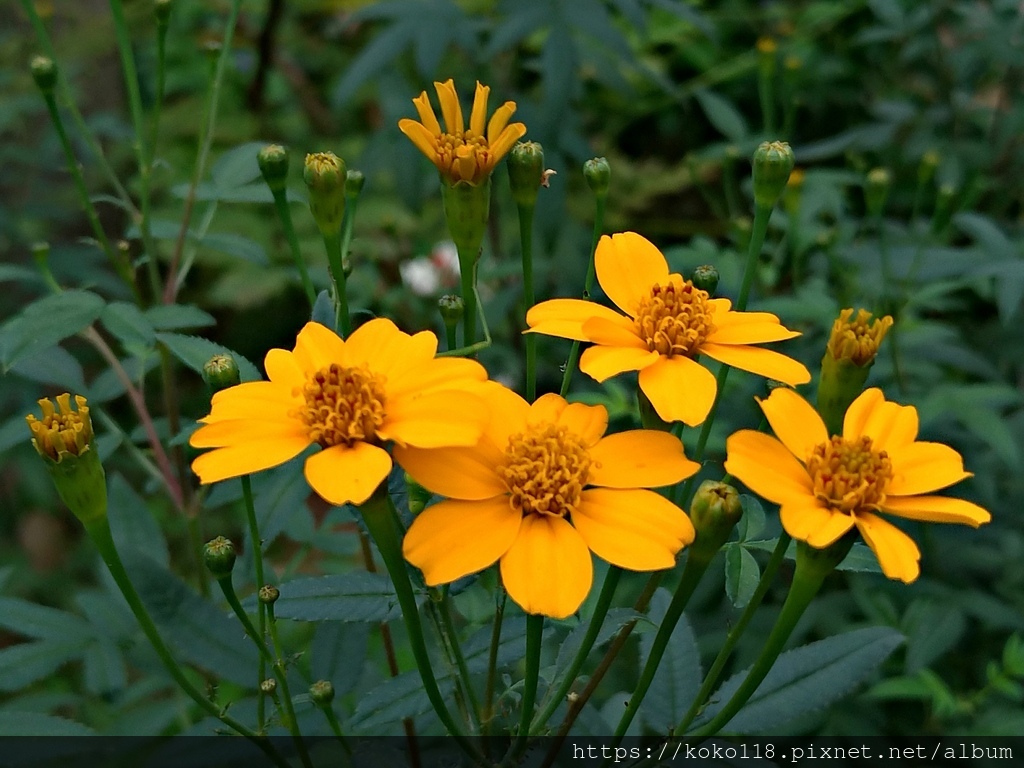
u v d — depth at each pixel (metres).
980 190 0.48
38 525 0.61
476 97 0.25
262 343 0.73
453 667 0.25
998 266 0.37
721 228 0.65
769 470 0.22
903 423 0.23
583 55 0.47
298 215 0.63
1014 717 0.36
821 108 0.64
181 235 0.33
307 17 0.72
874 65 0.61
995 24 0.51
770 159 0.24
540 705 0.25
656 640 0.23
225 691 0.45
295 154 0.65
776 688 0.26
